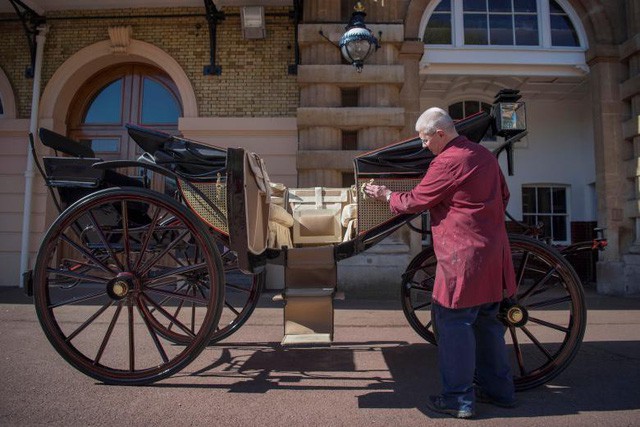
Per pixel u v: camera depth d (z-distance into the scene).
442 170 2.67
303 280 3.35
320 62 7.80
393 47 7.91
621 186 8.26
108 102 9.02
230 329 4.09
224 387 3.11
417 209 2.78
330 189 4.26
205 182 3.30
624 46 8.31
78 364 3.06
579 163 10.21
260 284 4.17
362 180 3.40
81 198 3.16
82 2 8.49
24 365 3.53
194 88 8.39
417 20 8.16
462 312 2.65
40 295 3.02
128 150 8.87
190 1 8.51
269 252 3.38
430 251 3.91
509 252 2.75
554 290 6.91
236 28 8.51
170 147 3.27
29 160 8.28
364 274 7.21
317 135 7.59
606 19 8.44
